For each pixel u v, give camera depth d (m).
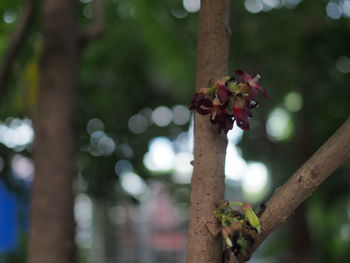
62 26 3.79
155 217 18.09
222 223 1.75
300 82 6.38
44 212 3.58
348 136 1.68
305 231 7.70
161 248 17.94
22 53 4.88
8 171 5.42
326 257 9.94
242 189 12.21
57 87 3.73
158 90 6.82
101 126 6.11
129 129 6.45
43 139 3.68
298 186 1.73
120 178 5.99
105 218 9.69
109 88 6.39
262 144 7.70
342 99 6.35
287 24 5.95
